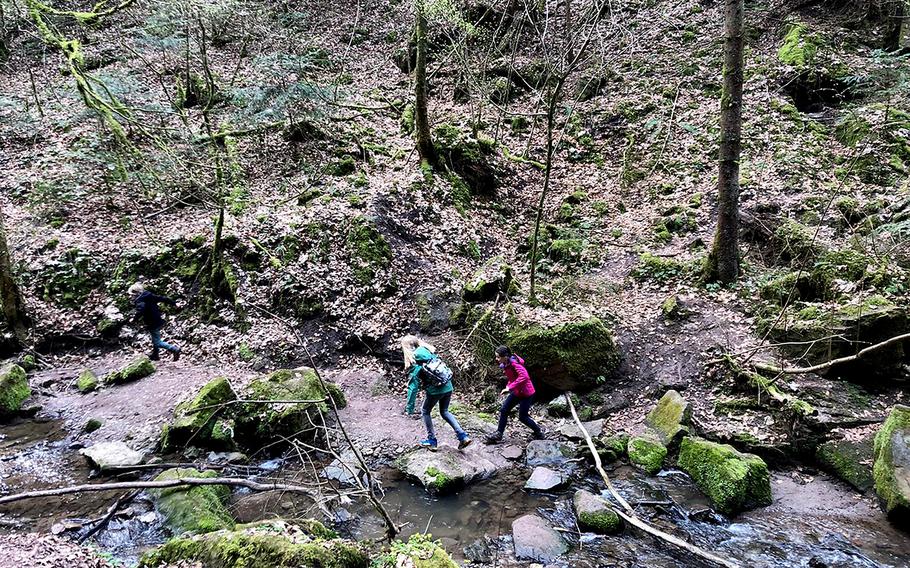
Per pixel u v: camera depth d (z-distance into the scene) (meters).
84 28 14.38
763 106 14.86
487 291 10.66
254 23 16.53
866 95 14.46
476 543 5.72
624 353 9.30
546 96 17.55
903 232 9.56
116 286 11.27
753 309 9.62
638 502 6.45
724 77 9.86
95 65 15.38
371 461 7.50
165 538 5.63
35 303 10.78
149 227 12.52
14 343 10.02
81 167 13.16
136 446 7.64
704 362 8.81
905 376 7.83
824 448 7.06
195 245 11.84
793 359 8.42
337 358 10.21
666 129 15.49
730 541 5.76
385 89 18.45
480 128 16.58
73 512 6.09
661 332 9.64
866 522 6.01
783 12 18.50
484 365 9.48
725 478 6.40
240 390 8.76
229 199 13.04
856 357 7.27
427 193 13.42
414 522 6.11
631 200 14.11
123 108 9.17
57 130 14.59
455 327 10.32
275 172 14.23
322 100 14.41
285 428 7.81
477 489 6.83
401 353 10.14
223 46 17.73
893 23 16.34
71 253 11.46
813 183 12.15
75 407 8.77
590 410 8.47
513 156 15.75
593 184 15.03
